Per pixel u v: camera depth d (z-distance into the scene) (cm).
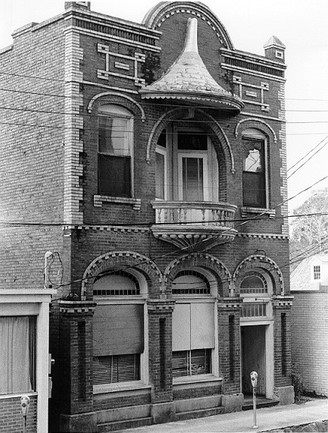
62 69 2030
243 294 2436
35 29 2144
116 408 2019
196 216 2152
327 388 2558
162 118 2191
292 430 2031
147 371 2114
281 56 2588
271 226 2480
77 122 1994
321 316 2595
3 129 2245
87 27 2041
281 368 2472
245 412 2289
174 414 2133
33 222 2092
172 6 2259
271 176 2498
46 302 1736
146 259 2109
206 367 2305
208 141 2377
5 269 2178
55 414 1934
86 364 1939
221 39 2397
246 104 2444
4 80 2258
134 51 2147
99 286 2064
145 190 2133
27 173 2133
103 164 2069
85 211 1992
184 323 2248
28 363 1736
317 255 3956
